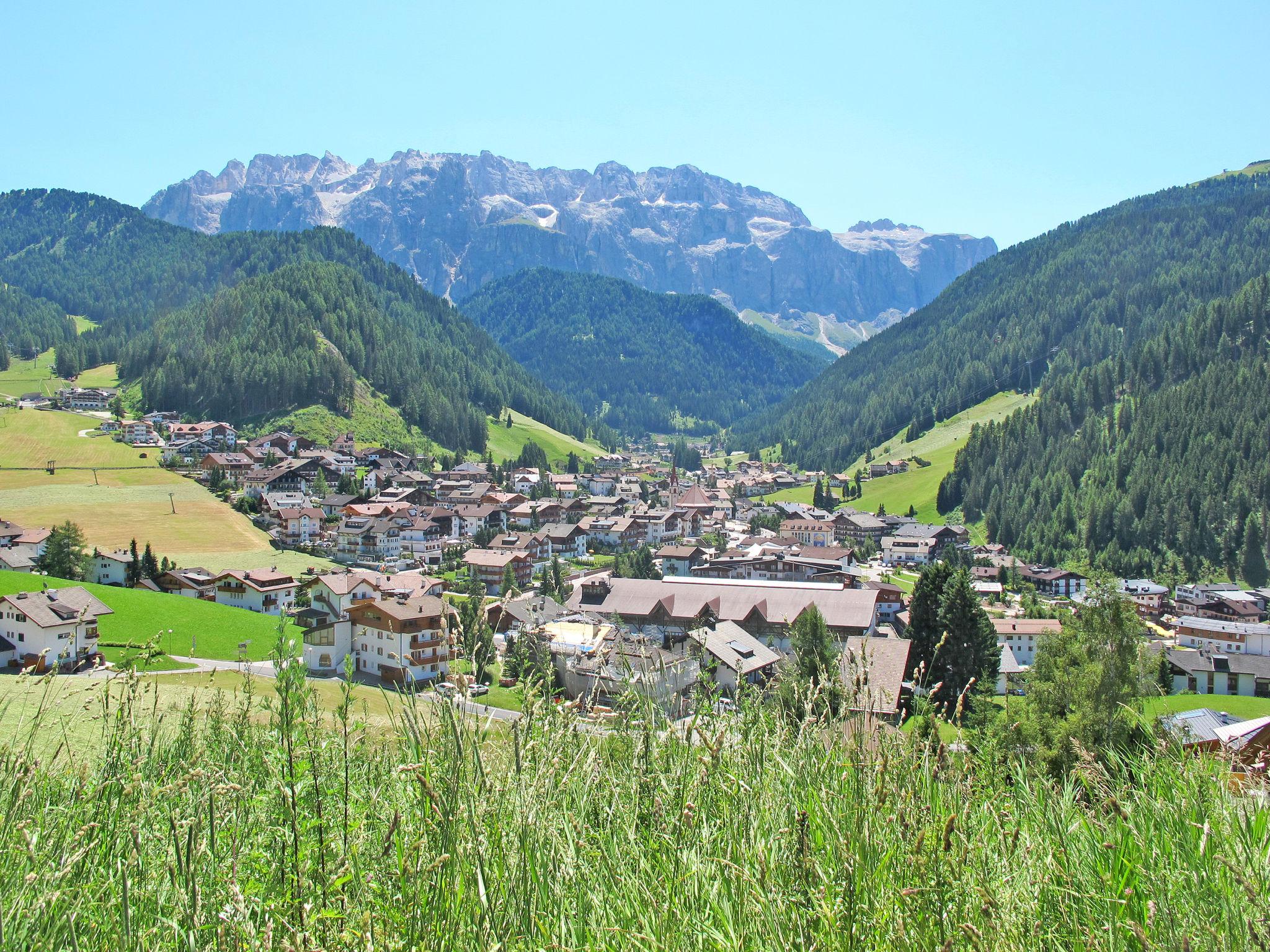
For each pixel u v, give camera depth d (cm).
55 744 889
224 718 1055
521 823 602
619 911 596
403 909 547
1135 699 2138
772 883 578
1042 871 662
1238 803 776
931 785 716
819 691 814
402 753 686
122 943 528
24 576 7906
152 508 14212
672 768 774
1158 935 572
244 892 569
